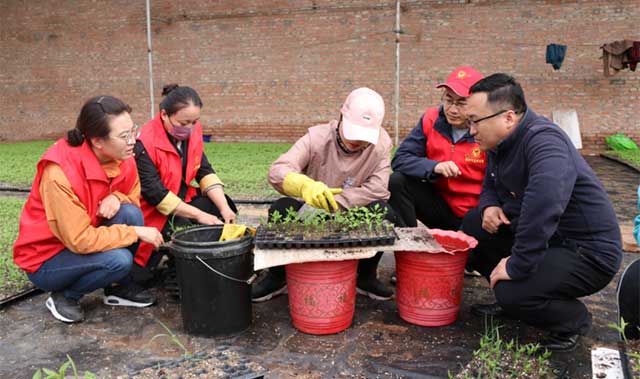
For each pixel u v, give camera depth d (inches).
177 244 113.8
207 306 113.7
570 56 477.1
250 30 562.3
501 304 108.1
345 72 541.6
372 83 534.6
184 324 118.5
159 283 152.3
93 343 114.0
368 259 134.0
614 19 460.8
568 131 473.1
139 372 88.7
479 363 101.2
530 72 488.4
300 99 560.4
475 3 491.8
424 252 114.4
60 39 620.1
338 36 537.0
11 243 186.1
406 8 512.7
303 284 113.4
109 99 116.2
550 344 109.0
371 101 121.2
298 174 123.0
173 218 142.3
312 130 133.6
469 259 135.6
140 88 602.5
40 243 120.7
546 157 98.0
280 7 548.4
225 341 114.4
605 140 480.4
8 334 118.3
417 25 511.8
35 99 642.2
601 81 473.7
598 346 110.7
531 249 98.7
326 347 111.1
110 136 114.2
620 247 103.7
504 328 119.8
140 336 117.3
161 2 580.7
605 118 478.0
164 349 110.9
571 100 483.2
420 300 118.6
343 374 99.7
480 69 501.4
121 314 130.0
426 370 101.0
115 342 114.4
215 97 585.6
